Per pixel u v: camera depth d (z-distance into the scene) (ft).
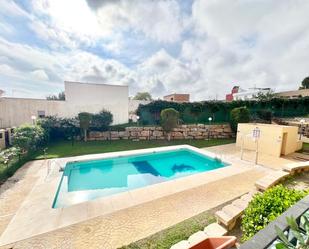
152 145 39.19
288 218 4.01
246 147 34.86
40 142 32.30
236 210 11.09
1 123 40.75
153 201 14.25
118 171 26.58
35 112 45.62
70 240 9.82
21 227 11.03
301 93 84.23
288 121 54.49
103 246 9.32
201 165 29.81
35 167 22.84
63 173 21.36
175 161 31.40
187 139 47.73
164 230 10.55
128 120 56.75
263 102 59.41
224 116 56.13
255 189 15.71
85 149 33.81
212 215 12.14
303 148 33.78
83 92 50.70
